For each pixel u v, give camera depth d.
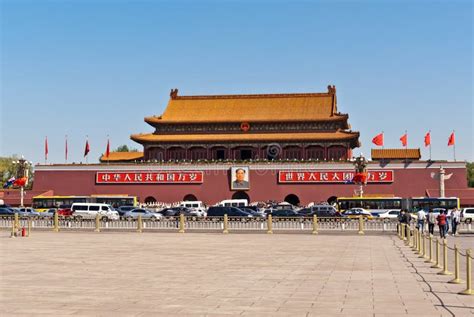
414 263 36.12
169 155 142.38
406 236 57.03
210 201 133.50
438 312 19.97
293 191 131.12
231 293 24.14
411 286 26.09
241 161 133.62
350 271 31.89
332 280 28.14
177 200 134.25
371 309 20.56
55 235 65.44
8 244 51.31
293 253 43.12
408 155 151.75
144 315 19.44
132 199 120.19
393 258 39.41
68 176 137.75
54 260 37.34
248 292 24.42
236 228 78.69
